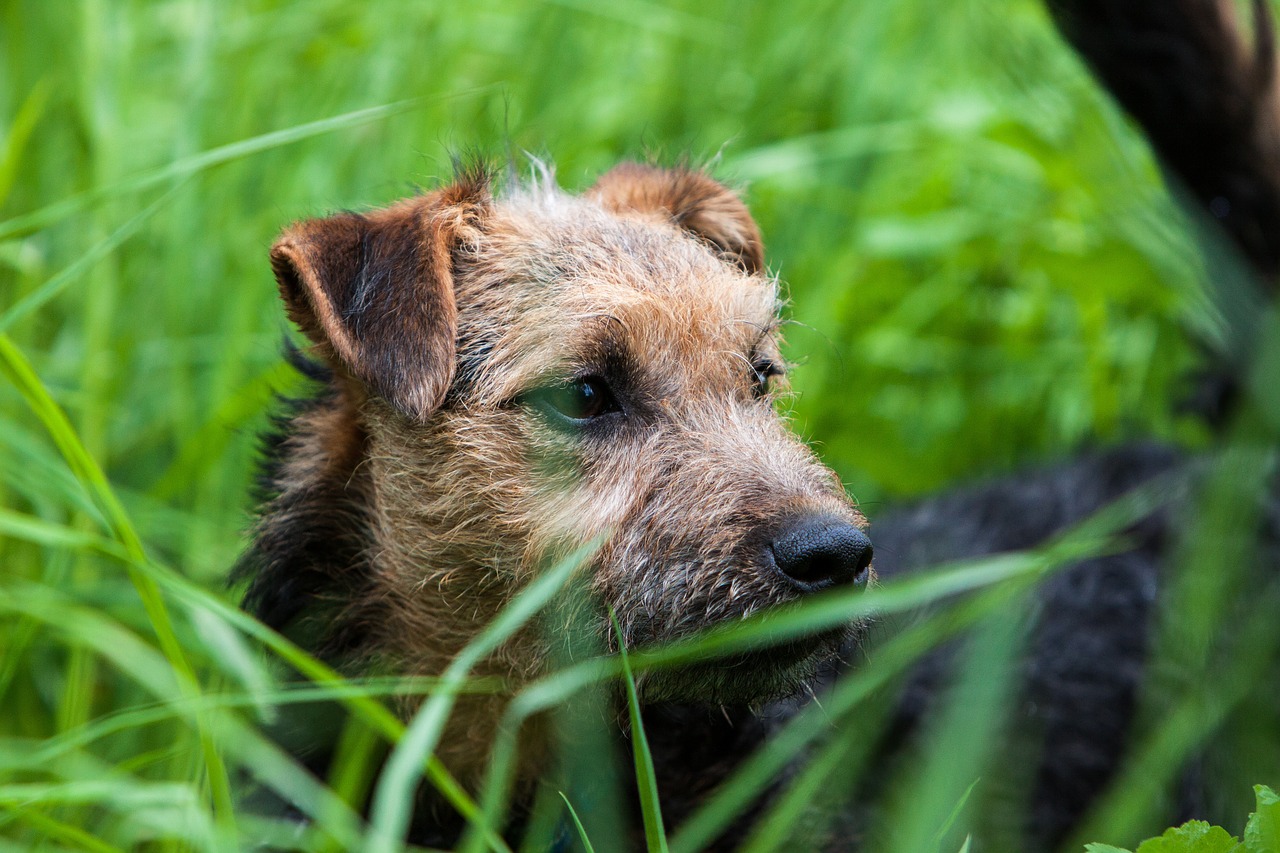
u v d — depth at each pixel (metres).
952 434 6.04
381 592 3.88
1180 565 4.46
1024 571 3.40
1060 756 4.42
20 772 4.01
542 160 4.86
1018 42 6.21
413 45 6.04
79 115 5.28
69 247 5.24
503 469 3.63
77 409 5.09
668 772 3.86
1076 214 5.98
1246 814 4.10
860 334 6.12
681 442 3.57
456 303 3.83
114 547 3.41
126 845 3.65
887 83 6.54
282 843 3.55
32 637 4.12
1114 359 5.98
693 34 6.52
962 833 3.78
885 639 4.17
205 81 5.74
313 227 3.75
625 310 3.65
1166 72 4.95
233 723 3.58
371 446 3.87
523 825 3.86
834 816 4.00
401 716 3.86
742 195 4.85
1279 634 4.33
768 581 3.28
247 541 4.07
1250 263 4.98
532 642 3.60
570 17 6.32
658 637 3.40
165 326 5.41
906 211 6.18
